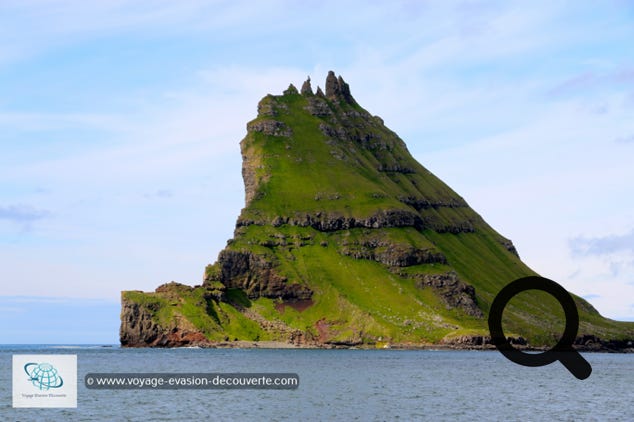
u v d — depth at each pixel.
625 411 132.38
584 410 132.75
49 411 119.19
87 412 118.25
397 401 142.12
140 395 142.88
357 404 135.25
